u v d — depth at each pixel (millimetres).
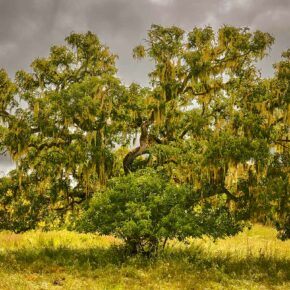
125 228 13805
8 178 16375
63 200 16750
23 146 15445
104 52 17297
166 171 15867
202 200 15484
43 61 16625
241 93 15555
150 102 15812
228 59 16047
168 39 16109
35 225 16766
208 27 16000
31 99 15641
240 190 15156
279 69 14789
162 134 17062
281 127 15344
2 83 16234
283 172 14648
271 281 13383
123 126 15859
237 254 17156
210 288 12367
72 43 17031
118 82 15414
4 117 16000
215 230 15078
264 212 14641
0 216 16672
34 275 12859
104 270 13617
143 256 15336
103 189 15477
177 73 16234
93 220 14625
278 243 24750
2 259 14648
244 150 14102
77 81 16984
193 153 15125
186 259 14703
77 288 11570
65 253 15789
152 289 11922
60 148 15766
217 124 15555
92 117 14961
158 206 14500
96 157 15078
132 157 16609
